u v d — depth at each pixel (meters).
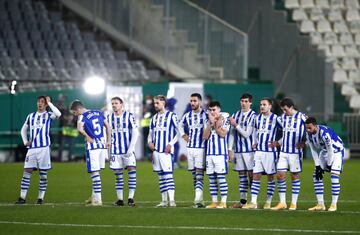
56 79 113.62
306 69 130.25
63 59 121.81
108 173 89.44
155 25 127.50
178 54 125.56
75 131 106.88
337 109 135.12
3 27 121.00
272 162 59.06
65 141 107.88
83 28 132.25
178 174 89.88
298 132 58.34
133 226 49.62
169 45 126.19
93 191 61.28
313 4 142.75
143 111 106.69
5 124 107.19
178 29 125.81
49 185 77.00
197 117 60.38
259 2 130.00
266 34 129.62
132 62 126.31
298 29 131.75
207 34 123.19
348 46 139.62
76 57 124.31
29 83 114.06
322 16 142.12
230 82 119.81
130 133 61.28
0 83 109.25
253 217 53.31
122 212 55.72
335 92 135.25
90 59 124.88
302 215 54.56
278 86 129.25
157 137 60.91
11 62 115.94
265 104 59.12
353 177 87.88
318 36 139.00
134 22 129.62
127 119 61.00
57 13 129.75
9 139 107.38
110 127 61.44
